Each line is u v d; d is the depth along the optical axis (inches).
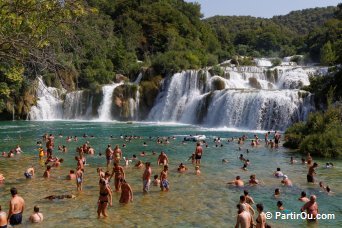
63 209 728.3
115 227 633.0
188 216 689.6
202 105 2432.3
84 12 899.4
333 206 749.9
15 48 845.2
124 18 4195.4
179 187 896.3
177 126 2305.6
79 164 957.8
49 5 812.0
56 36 884.0
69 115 2829.7
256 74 2746.1
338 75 1955.0
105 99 2797.7
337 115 1450.5
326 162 1186.6
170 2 4940.9
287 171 1065.5
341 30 3875.5
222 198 805.2
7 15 797.2
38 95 2775.6
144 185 852.6
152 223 652.7
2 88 1497.3
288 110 2005.4
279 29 7032.5
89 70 3024.1
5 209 723.4
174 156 1316.4
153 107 2815.0
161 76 2989.7
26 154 1349.7
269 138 1738.4
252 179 919.0
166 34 4089.6
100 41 2982.3
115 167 867.4
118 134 1911.9
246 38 6240.2
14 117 2719.0
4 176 1002.1
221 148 1464.1
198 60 3440.0
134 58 3678.6
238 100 2181.3
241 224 547.2
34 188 882.8
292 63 3897.6
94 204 759.7
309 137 1352.1
